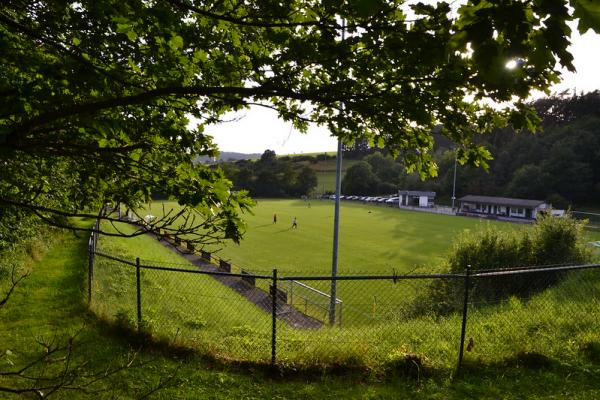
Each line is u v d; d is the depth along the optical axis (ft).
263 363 21.52
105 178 13.88
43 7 10.76
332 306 41.91
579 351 22.70
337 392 19.30
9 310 28.48
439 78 9.16
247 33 13.08
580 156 254.47
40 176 13.57
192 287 51.60
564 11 5.19
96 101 10.82
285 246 120.67
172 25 10.25
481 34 5.68
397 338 25.62
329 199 354.95
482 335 25.17
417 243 128.67
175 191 12.00
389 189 368.89
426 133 12.28
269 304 52.34
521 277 45.98
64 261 43.62
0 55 9.27
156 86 12.32
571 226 53.98
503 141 322.96
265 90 10.37
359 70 10.39
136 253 63.82
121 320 25.43
